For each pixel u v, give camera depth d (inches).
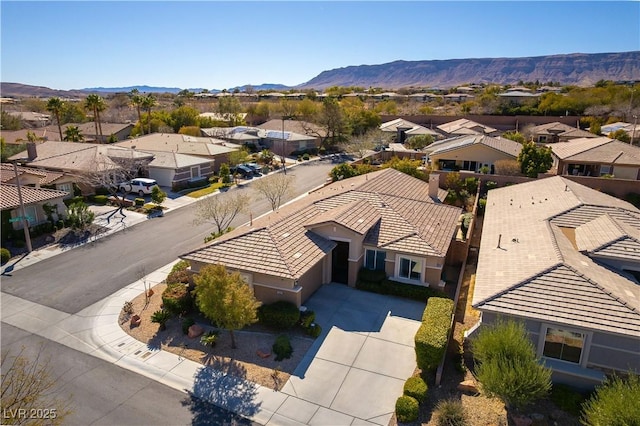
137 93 3038.9
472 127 2775.6
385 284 883.4
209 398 593.0
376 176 1337.4
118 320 801.6
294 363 665.6
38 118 4128.9
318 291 895.7
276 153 2869.1
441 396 591.5
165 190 1819.6
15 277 986.7
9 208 1157.1
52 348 713.0
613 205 978.1
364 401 585.3
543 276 647.8
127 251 1147.9
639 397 438.0
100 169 1620.3
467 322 770.8
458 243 1024.9
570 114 3528.5
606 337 574.2
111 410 569.3
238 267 786.8
